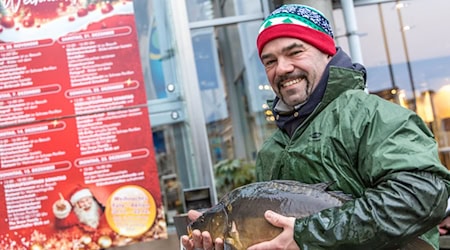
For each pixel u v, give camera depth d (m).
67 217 4.53
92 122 4.61
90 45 4.64
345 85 1.89
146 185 4.60
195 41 6.02
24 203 4.52
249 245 1.79
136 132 4.63
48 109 4.58
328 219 1.61
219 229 1.88
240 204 1.84
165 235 4.59
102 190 4.57
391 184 1.57
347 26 6.05
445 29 6.19
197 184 5.38
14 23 4.60
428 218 1.55
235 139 6.06
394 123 1.68
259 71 6.08
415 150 1.61
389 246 1.57
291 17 1.95
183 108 5.43
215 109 6.05
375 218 1.54
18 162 4.54
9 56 4.58
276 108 2.11
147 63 5.41
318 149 1.82
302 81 1.94
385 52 6.23
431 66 6.20
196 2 6.01
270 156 2.12
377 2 6.22
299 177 1.92
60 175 4.55
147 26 5.42
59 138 4.57
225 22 5.99
